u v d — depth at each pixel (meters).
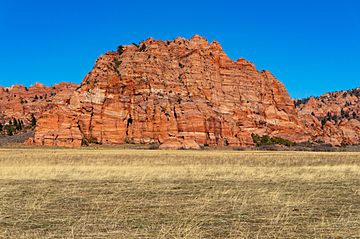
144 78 159.25
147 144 142.00
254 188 24.39
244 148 139.00
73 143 133.75
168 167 39.62
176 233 13.67
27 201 19.86
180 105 150.12
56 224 15.15
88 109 145.62
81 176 31.25
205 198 20.59
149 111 148.12
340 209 17.88
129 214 16.84
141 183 26.95
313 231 14.05
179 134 140.88
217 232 13.91
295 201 19.67
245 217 16.23
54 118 138.75
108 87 154.75
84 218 16.08
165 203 19.33
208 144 140.75
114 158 61.53
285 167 41.41
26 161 51.62
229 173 34.00
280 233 13.77
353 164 49.25
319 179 29.52
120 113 149.12
